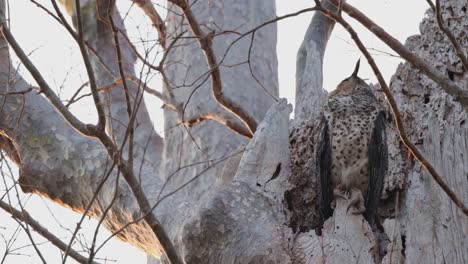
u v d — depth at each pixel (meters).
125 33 17.55
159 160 20.16
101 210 15.50
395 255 15.05
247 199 14.70
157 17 18.69
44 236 13.83
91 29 19.78
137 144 20.08
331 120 16.09
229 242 14.16
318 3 12.65
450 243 14.93
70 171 15.74
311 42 19.70
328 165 15.91
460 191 15.39
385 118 16.38
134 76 17.55
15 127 15.73
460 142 15.77
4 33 13.15
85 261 13.80
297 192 15.85
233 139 19.72
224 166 17.75
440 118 16.02
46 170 15.90
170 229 14.62
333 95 16.89
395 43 13.20
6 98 15.66
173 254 12.94
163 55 14.41
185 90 20.08
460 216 15.09
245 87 20.53
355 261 14.39
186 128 18.47
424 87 16.45
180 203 14.97
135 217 14.81
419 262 14.92
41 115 16.22
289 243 14.36
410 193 15.59
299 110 17.67
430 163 14.66
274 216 14.70
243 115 17.66
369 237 14.72
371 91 16.78
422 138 15.98
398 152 16.19
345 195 15.67
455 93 13.23
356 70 17.12
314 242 14.38
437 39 16.98
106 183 15.30
